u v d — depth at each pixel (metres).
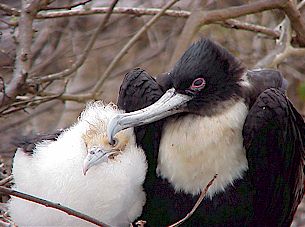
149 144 11.40
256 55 17.03
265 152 11.11
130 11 14.76
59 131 11.93
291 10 13.69
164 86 11.51
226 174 11.20
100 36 17.97
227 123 11.19
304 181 11.99
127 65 18.12
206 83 11.26
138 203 11.39
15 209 11.20
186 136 11.19
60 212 10.92
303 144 11.67
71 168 10.97
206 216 11.30
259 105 11.05
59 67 17.20
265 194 11.34
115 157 11.12
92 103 12.09
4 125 15.84
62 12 14.18
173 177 11.27
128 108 11.42
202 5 17.30
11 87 12.49
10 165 13.37
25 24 12.87
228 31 17.20
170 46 17.47
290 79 17.25
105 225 9.81
